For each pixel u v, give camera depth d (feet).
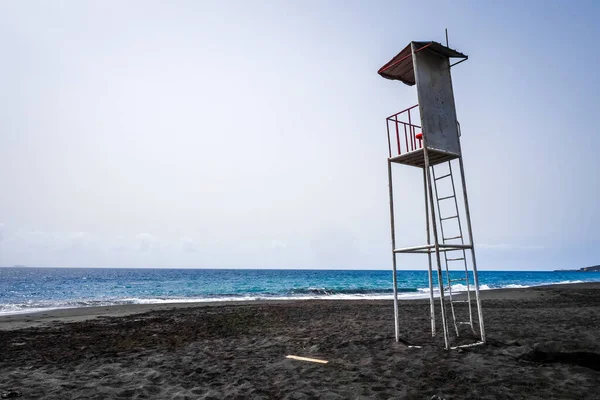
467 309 50.29
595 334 27.55
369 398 14.53
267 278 269.44
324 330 33.14
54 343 29.86
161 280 238.68
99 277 293.23
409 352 22.07
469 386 15.49
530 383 15.61
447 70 25.18
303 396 15.06
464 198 23.97
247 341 29.22
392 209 25.71
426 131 22.44
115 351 26.18
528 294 83.87
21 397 15.74
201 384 17.47
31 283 207.10
